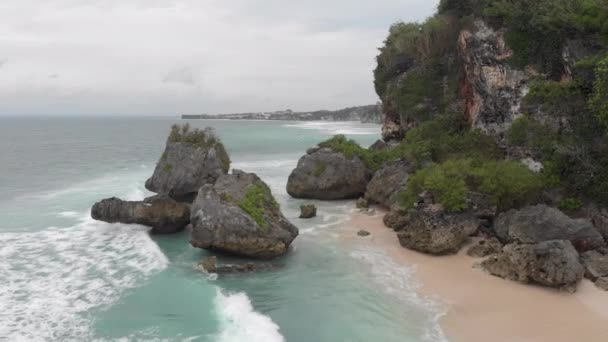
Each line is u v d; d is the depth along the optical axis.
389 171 32.44
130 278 19.48
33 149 73.62
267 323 15.28
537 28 29.64
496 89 32.59
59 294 17.83
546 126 26.78
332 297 17.55
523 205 24.19
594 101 23.06
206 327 15.19
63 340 14.41
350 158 35.16
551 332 14.95
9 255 22.14
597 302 16.89
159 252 22.73
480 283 18.78
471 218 23.34
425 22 44.66
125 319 15.80
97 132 134.12
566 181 24.77
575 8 28.55
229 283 18.97
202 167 34.16
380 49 53.88
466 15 38.97
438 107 42.56
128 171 49.16
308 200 34.84
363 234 25.47
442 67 43.12
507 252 19.62
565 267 17.67
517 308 16.58
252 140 93.50
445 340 14.43
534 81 29.86
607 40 26.25
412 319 15.79
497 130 32.62
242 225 21.36
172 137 36.44
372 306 16.77
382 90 53.12
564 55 28.55
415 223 23.31
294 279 19.36
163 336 14.61
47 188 38.72
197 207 22.36
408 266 20.77
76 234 25.66
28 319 15.77
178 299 17.39
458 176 24.64
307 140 93.62
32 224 27.56
